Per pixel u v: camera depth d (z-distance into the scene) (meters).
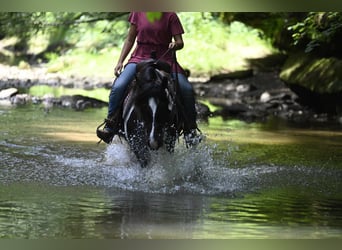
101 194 12.36
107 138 14.02
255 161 16.41
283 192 13.27
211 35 39.00
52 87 33.16
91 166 14.80
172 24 13.52
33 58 42.22
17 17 37.84
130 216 10.87
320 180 14.55
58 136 18.92
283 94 30.47
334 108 25.75
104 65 38.06
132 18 13.88
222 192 12.99
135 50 13.77
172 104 12.66
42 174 13.88
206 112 25.16
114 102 13.60
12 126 20.45
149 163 13.23
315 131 22.11
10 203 11.46
